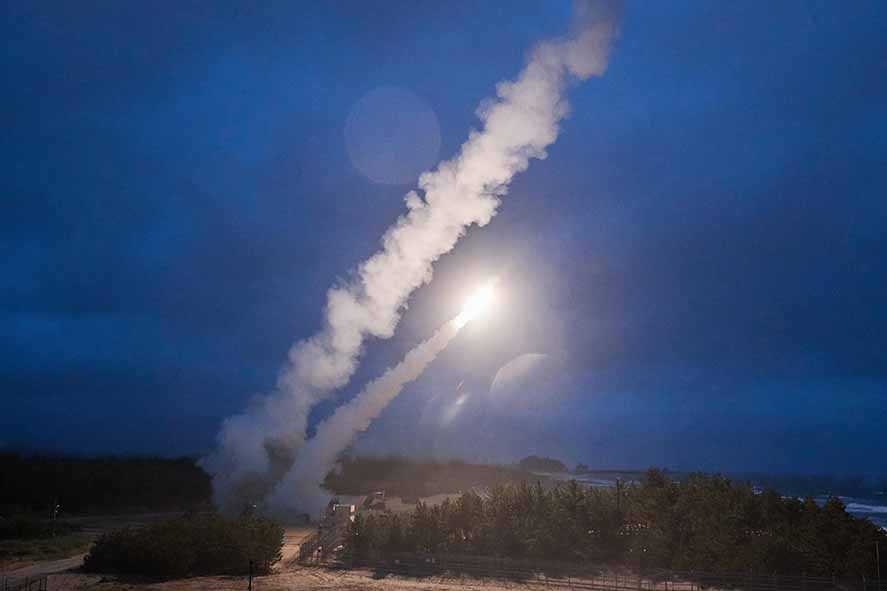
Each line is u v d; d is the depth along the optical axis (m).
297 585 52.09
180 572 55.38
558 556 57.50
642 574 54.16
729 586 50.09
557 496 65.75
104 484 101.81
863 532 54.06
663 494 63.88
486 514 63.91
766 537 53.66
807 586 48.84
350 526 65.81
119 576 54.56
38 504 95.31
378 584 52.44
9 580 52.69
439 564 57.19
